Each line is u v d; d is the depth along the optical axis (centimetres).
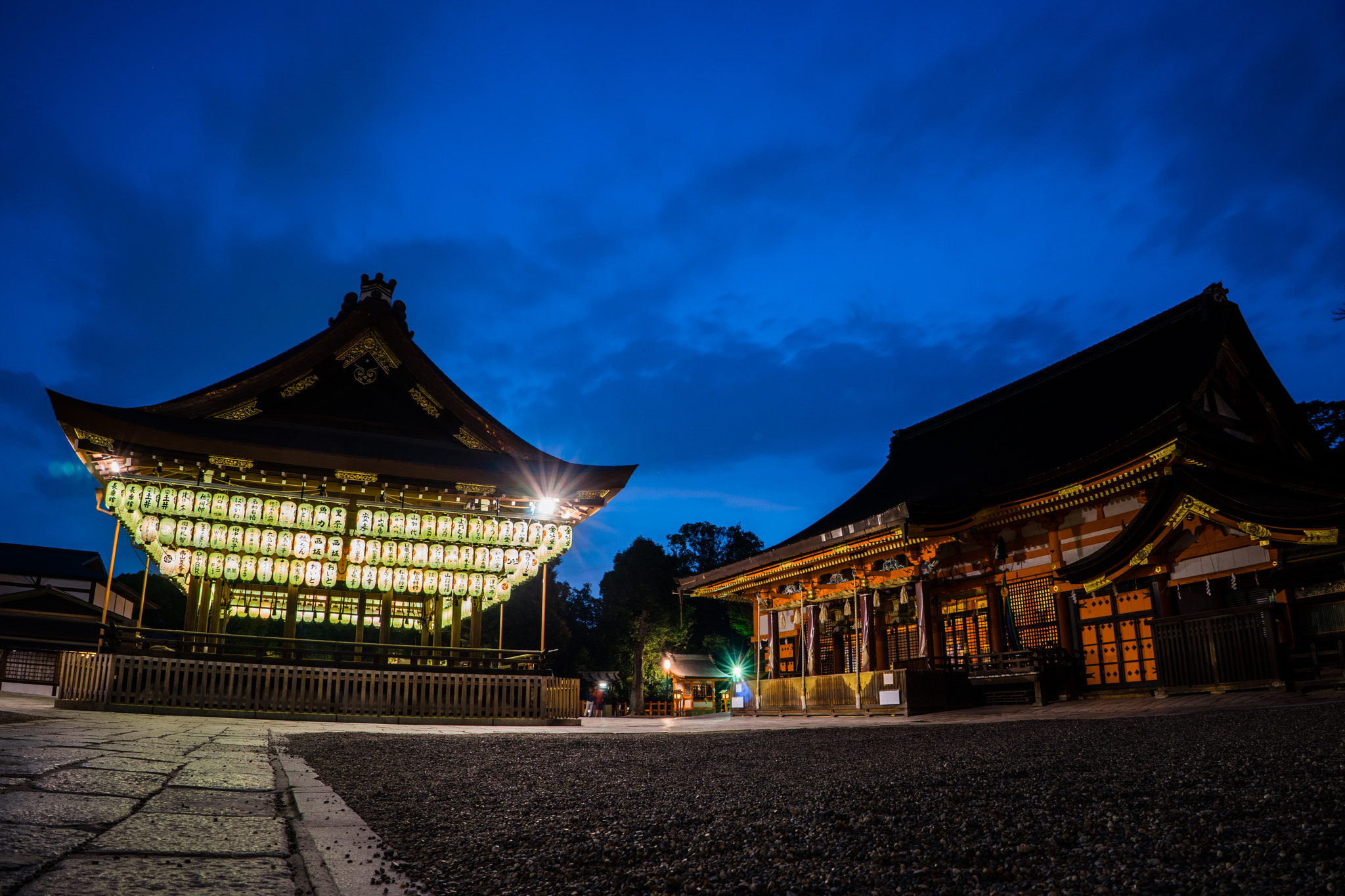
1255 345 2350
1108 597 1966
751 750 1031
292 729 1345
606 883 320
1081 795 495
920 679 2064
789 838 404
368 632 2622
